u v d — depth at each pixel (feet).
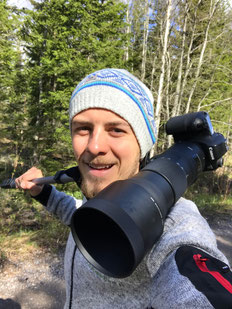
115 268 1.61
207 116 2.67
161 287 1.67
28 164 35.65
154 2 35.27
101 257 1.69
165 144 41.39
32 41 36.81
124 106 2.13
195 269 1.54
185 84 43.45
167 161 2.18
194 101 48.65
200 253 1.65
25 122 39.42
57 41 31.45
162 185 1.88
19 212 20.06
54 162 34.06
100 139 2.12
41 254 14.87
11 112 38.58
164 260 1.80
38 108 35.96
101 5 34.40
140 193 1.68
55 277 13.10
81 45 32.37
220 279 1.47
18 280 12.66
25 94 39.78
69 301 2.79
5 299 11.34
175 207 2.15
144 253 1.52
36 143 35.81
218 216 24.43
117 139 2.15
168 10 29.94
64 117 31.76
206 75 50.47
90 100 2.12
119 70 2.50
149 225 1.58
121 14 35.37
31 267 13.65
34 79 36.45
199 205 27.32
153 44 46.91
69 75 32.30
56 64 31.19
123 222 1.45
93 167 2.23
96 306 2.31
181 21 40.32
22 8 40.11
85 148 2.24
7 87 39.99
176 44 44.09
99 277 2.28
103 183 2.22
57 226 17.98
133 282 2.05
